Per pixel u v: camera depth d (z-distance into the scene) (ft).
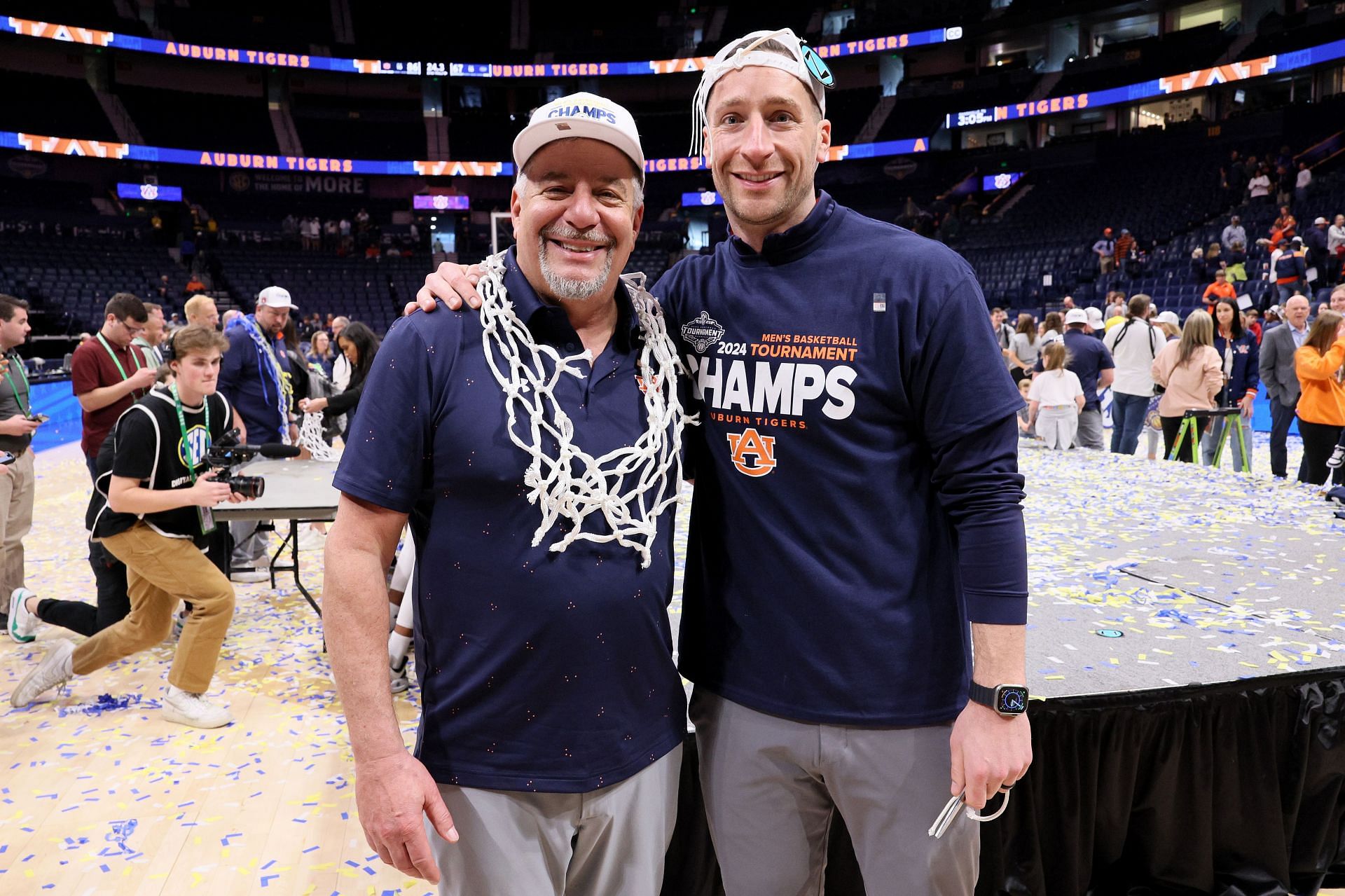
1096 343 20.13
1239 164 53.06
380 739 3.55
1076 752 5.64
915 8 81.71
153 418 8.48
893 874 4.14
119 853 6.84
